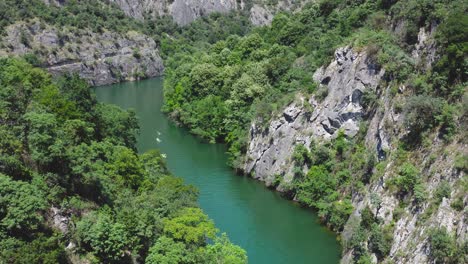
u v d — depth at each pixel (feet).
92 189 164.35
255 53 384.68
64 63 581.12
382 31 250.37
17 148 146.82
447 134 170.09
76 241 141.90
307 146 258.78
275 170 268.82
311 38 337.72
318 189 235.40
